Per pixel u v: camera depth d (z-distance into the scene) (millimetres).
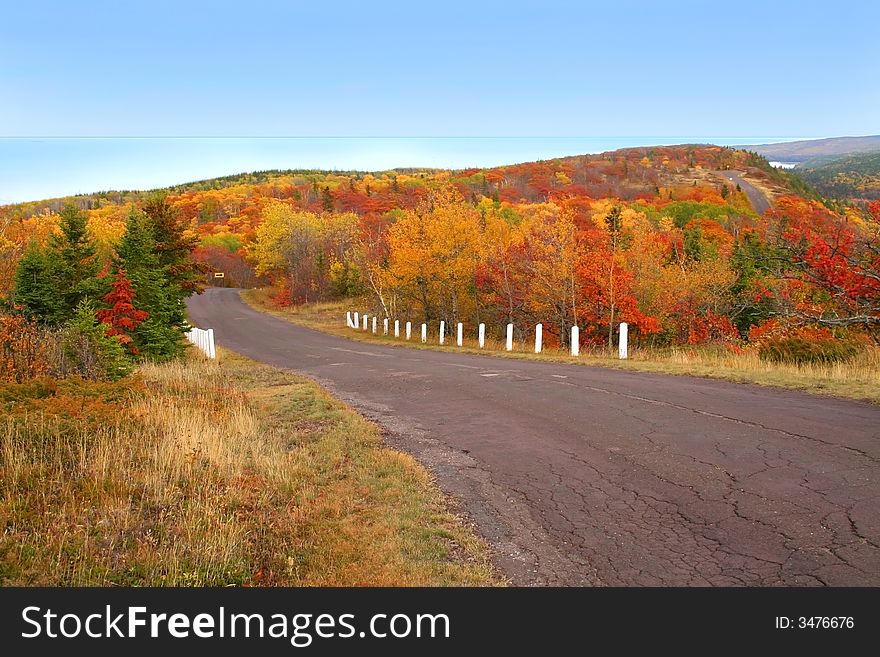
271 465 7480
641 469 6793
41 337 12508
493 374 14602
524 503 6133
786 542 4840
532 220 32406
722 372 12422
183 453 7402
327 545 5340
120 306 18438
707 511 5543
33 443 7152
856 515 5172
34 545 5043
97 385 10453
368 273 36656
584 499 6105
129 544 5234
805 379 11133
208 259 91438
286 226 67125
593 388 11695
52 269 17969
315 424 10164
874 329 15891
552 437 8414
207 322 44500
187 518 5715
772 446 7156
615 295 25922
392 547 5199
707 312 28562
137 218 20844
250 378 16125
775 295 20969
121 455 7074
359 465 7625
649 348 24031
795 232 16531
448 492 6602
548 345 25578
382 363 19078
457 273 30984
